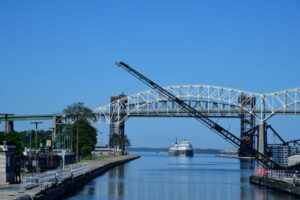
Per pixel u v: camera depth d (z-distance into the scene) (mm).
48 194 69438
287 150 173750
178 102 124812
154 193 93062
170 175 151750
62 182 86062
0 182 75500
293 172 106625
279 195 90375
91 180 122750
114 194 89625
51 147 176875
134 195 88812
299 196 86125
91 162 190500
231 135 118938
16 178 80875
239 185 113312
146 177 138750
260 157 119188
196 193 94188
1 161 75500
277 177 102625
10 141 128875
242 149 119875
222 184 116500
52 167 126875
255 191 98125
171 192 95438
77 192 92250
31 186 69688
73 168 111125
